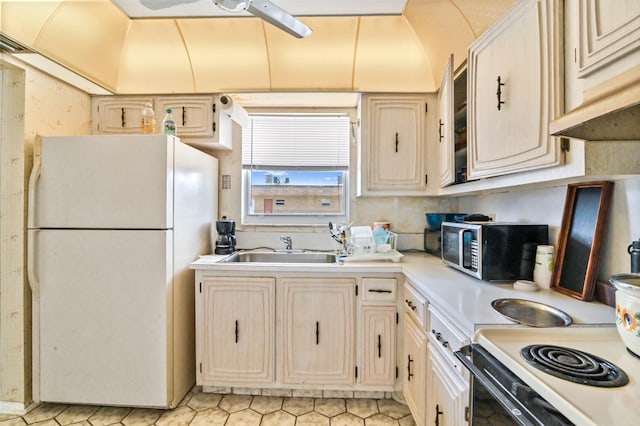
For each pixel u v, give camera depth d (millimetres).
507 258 1393
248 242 2453
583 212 1206
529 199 1570
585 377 630
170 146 1707
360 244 2016
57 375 1704
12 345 1712
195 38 2057
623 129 779
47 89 1870
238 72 2168
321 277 1814
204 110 2182
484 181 1441
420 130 2088
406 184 2086
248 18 1948
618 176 955
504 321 945
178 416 1687
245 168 2516
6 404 1714
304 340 1815
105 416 1686
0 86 1729
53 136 1755
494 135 1255
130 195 1672
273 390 1888
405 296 1746
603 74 786
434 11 1748
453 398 1073
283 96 2283
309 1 1778
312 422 1644
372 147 2098
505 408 668
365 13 1894
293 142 2533
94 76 1994
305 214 2551
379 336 1794
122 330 1681
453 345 1086
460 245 1529
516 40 1112
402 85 2137
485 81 1319
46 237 1693
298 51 2092
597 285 1119
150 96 2201
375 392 1866
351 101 2379
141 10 1887
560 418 560
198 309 1846
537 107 1011
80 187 1682
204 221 2186
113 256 1677
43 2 1597
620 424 496
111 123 2205
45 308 1705
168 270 1686
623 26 713
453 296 1195
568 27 912
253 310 1822
